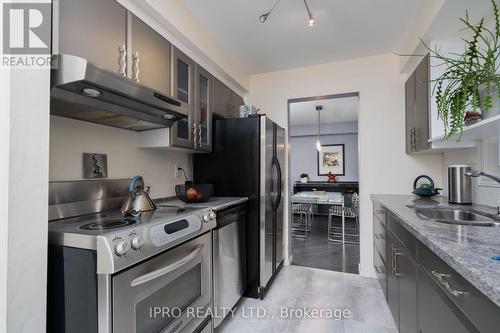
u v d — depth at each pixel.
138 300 1.03
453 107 1.14
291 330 1.79
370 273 2.71
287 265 3.02
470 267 0.71
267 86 3.26
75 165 1.45
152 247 1.08
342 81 2.92
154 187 2.08
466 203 1.88
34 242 0.86
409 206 1.84
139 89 1.27
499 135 1.41
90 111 1.32
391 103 2.72
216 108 2.50
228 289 1.90
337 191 5.94
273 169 2.56
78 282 0.95
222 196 2.40
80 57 1.06
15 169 0.81
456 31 1.82
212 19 2.13
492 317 0.65
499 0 1.47
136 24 1.49
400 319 1.58
